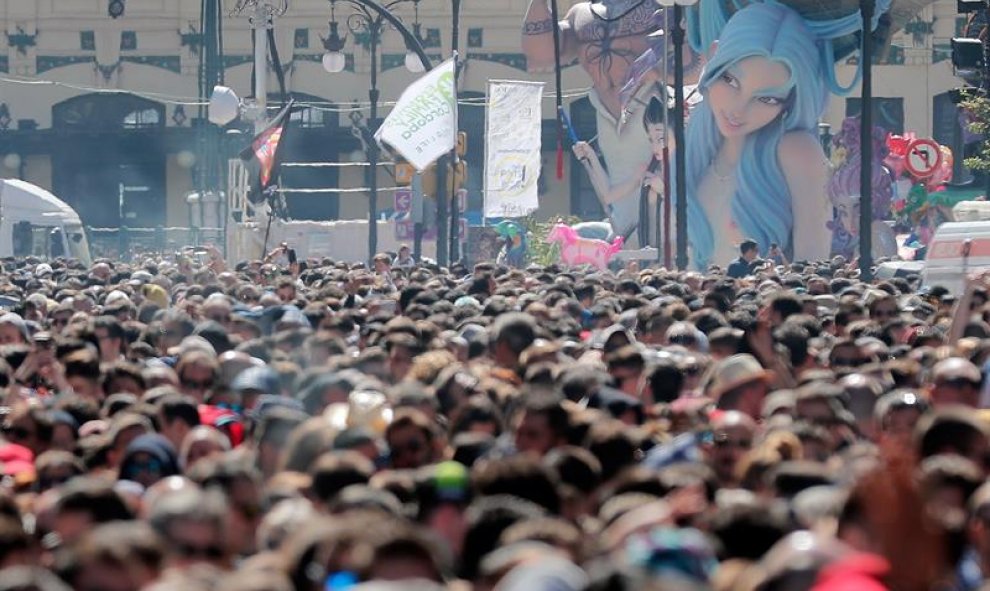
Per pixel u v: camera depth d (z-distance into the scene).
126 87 185.25
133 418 23.78
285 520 18.00
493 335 34.16
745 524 15.47
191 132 184.50
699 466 19.50
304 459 22.14
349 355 35.25
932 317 44.84
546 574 12.65
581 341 40.31
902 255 111.75
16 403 30.14
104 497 17.83
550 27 133.25
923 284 58.38
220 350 37.56
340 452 20.44
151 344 42.56
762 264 81.19
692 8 102.31
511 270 68.00
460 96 183.25
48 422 25.61
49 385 34.66
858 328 40.28
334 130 182.50
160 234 154.50
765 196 97.31
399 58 183.62
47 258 125.25
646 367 30.09
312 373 30.81
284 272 73.06
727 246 98.69
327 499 19.22
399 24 98.56
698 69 120.25
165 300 57.19
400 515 17.75
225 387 30.38
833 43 100.94
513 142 93.62
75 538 17.09
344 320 42.16
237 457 19.81
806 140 97.00
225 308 43.81
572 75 180.88
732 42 95.81
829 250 98.50
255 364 31.78
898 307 45.06
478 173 182.88
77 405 27.53
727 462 22.80
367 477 19.42
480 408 24.58
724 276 65.38
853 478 17.27
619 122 123.06
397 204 104.25
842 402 26.70
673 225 102.38
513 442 22.53
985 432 20.16
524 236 124.56
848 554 13.08
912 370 31.31
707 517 16.31
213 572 14.70
